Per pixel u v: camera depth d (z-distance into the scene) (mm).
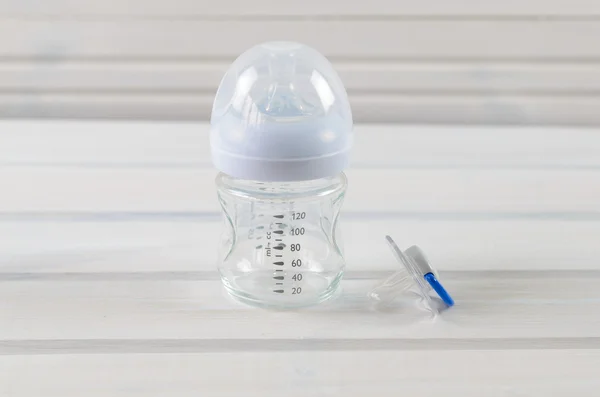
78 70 1108
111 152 960
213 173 900
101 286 626
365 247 705
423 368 522
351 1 1094
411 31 1110
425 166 931
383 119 1141
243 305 599
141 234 732
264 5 1093
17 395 488
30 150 960
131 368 517
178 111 1129
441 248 706
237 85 551
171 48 1104
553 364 530
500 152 985
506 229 753
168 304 599
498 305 604
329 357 532
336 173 546
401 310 595
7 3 1079
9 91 1111
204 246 706
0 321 572
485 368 523
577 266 676
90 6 1085
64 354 533
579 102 1146
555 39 1122
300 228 611
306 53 587
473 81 1136
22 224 750
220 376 510
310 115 532
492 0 1102
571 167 934
